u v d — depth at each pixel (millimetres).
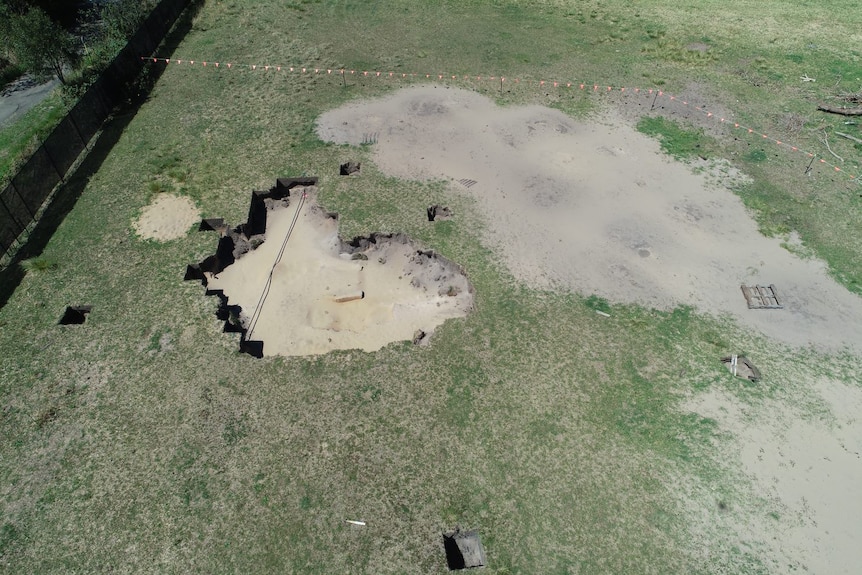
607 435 16312
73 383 17578
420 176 25062
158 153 26422
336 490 15117
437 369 17844
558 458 15797
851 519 14734
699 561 13977
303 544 14188
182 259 21453
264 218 24156
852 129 27984
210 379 17594
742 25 36969
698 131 28094
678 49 34188
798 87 31109
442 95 30453
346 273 21797
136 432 16375
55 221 23078
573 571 13797
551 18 37938
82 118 26797
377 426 16422
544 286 20438
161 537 14344
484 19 37750
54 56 30391
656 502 14984
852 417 16859
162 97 30219
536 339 18719
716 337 18938
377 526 14477
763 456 15930
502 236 22312
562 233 22531
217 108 29375
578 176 25297
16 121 30031
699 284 20688
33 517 14766
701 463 15750
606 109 29641
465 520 14625
